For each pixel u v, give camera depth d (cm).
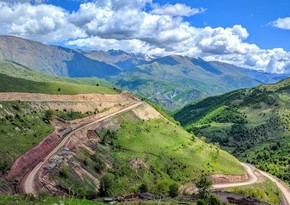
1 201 6234
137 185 16950
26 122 16338
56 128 18412
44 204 6512
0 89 18662
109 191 13088
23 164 12712
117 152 19650
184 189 19288
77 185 13100
